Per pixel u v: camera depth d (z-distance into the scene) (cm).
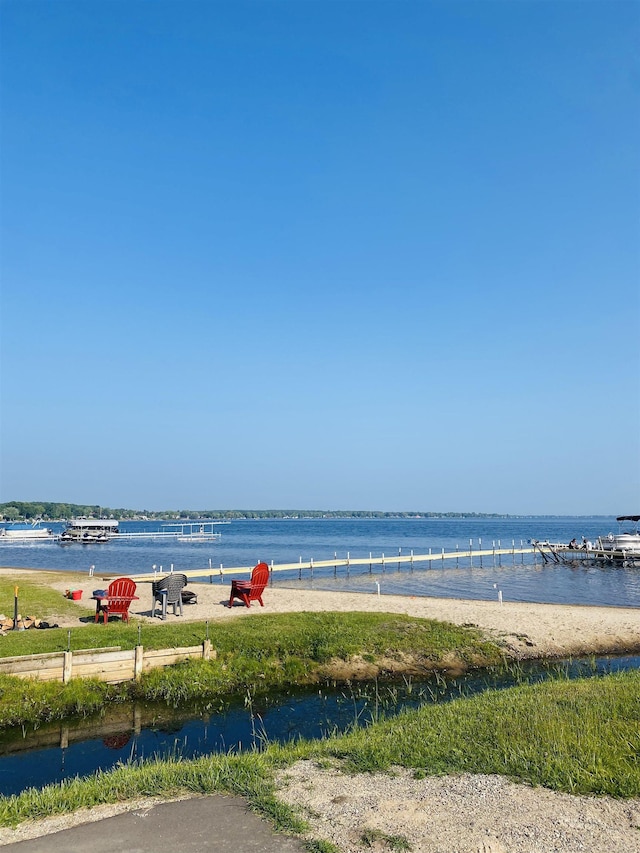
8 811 790
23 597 2678
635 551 5809
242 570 3909
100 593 2206
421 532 16700
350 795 816
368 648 2042
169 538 12044
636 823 720
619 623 2489
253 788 836
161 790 845
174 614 2359
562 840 680
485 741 1008
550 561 6231
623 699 1234
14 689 1486
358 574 4822
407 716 1315
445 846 671
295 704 1623
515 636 2280
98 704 1537
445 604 2812
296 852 664
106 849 675
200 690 1666
